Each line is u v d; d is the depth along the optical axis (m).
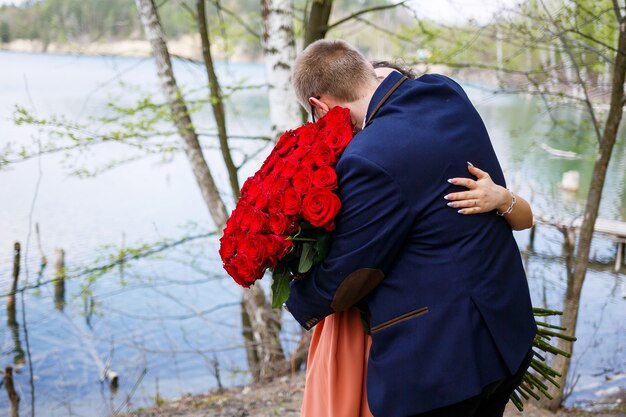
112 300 11.66
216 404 5.18
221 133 7.15
